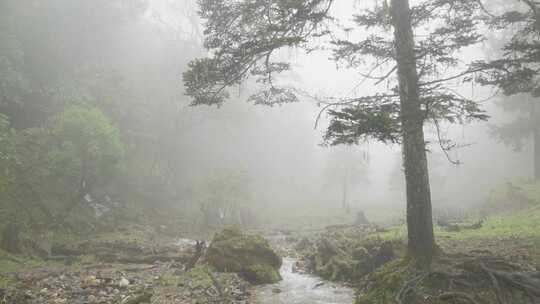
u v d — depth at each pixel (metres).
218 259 13.47
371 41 9.68
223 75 9.77
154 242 21.09
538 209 21.73
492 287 7.54
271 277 12.51
